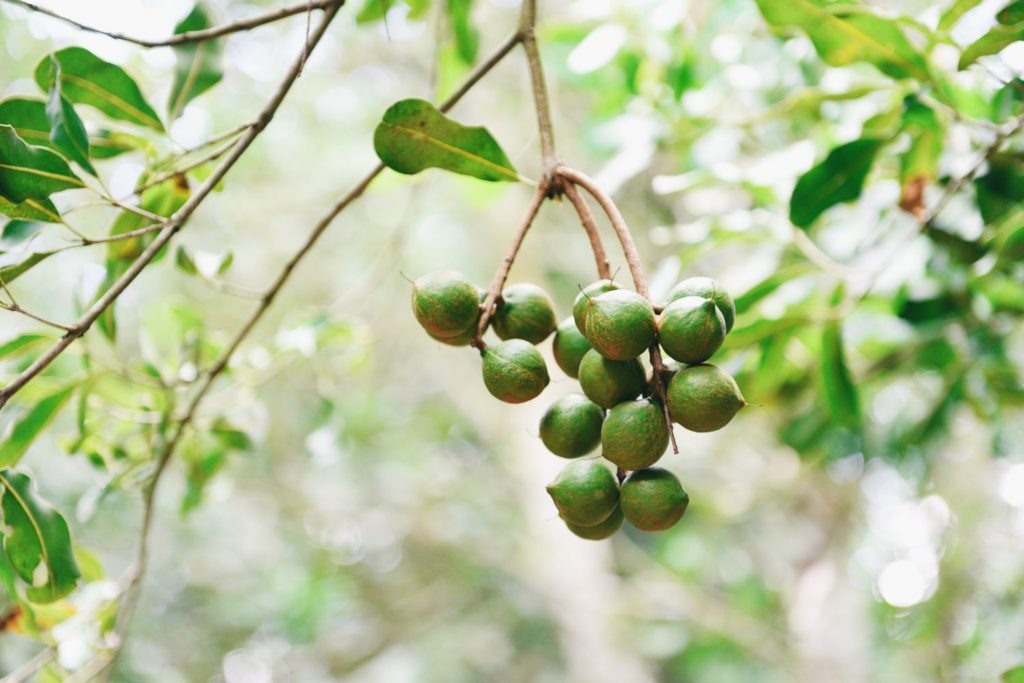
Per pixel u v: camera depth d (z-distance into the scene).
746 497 2.31
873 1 1.24
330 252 2.62
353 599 3.09
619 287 0.76
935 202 1.08
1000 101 1.00
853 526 2.21
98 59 0.89
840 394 1.11
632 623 2.72
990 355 1.15
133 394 1.08
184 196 0.96
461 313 0.77
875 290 1.10
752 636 2.39
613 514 0.78
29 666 1.00
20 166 0.80
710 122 1.27
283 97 0.84
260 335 2.57
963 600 2.14
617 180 1.21
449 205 2.53
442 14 1.11
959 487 2.07
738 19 1.35
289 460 2.93
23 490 0.86
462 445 3.51
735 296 1.09
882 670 2.29
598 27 1.27
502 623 3.23
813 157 1.10
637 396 0.76
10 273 0.80
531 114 2.25
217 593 2.77
